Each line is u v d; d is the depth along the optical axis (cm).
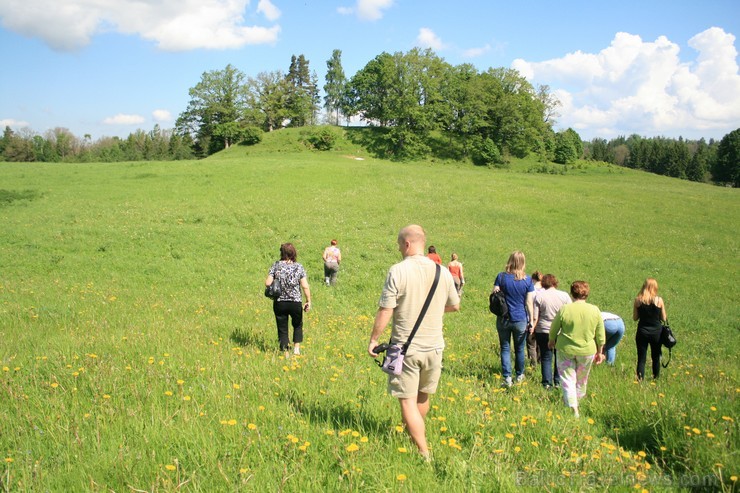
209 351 738
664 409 529
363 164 4975
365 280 1856
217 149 9756
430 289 430
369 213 3047
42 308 1098
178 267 1873
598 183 4938
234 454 379
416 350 423
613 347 939
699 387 723
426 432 464
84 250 2033
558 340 659
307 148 8462
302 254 2155
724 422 480
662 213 3512
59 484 329
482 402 557
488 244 2525
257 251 2162
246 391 531
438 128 8825
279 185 3669
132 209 2838
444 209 3256
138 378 561
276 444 393
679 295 1891
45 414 447
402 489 337
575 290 653
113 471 344
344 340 958
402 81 8412
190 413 458
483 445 432
